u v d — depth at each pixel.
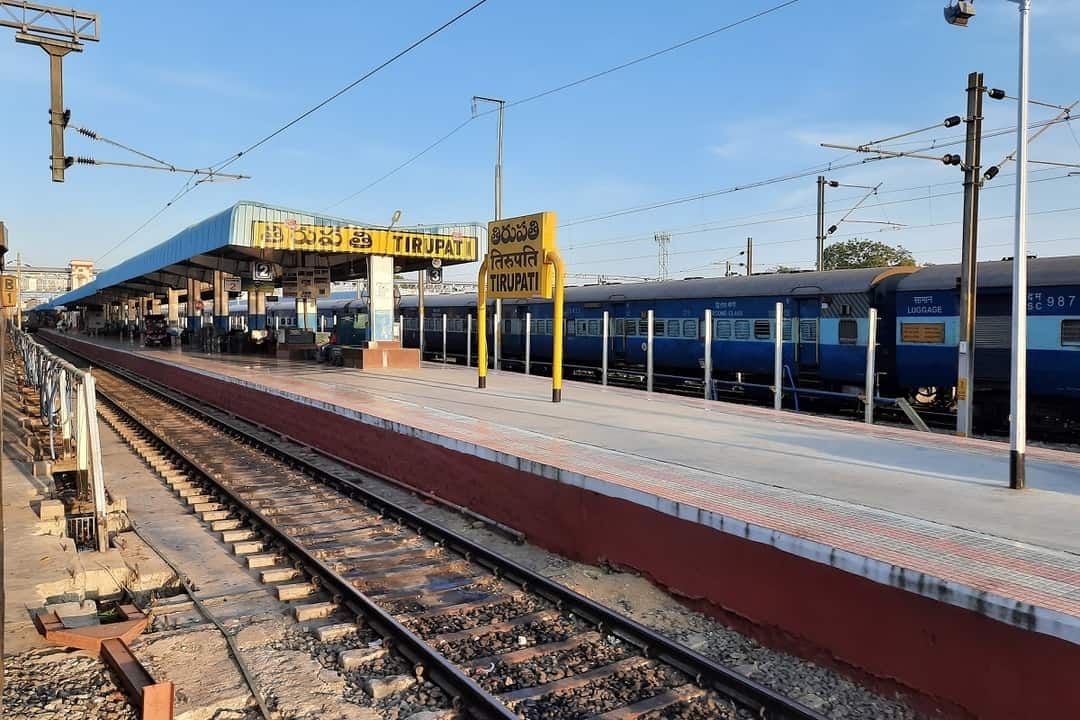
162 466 12.50
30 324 82.19
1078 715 3.80
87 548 7.76
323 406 13.45
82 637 5.18
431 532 8.42
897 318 16.83
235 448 14.35
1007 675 4.10
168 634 5.66
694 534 6.09
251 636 5.68
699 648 5.45
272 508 9.70
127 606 6.05
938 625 4.43
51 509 8.14
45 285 106.88
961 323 13.09
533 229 13.33
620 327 24.78
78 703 4.36
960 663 4.32
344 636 5.76
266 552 8.04
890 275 17.38
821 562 5.09
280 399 15.59
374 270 21.70
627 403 13.10
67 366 10.77
